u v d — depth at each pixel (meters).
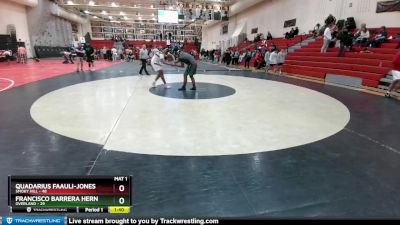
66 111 5.11
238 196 2.30
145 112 5.11
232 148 3.38
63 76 11.05
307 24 16.55
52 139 3.60
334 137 3.84
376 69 8.70
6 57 18.42
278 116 4.97
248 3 23.39
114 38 41.06
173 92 7.37
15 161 2.90
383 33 10.29
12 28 21.23
